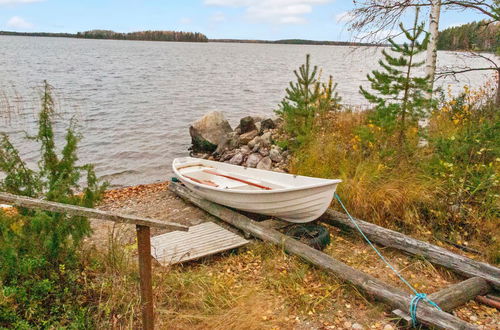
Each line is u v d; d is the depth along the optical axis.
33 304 3.42
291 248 5.12
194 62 78.94
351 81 36.59
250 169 7.69
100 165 12.08
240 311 3.88
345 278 4.38
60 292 3.72
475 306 4.07
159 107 22.42
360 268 4.96
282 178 7.01
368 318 3.90
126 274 4.23
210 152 13.20
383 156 6.78
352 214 6.21
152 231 6.50
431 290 4.43
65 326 3.34
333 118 10.77
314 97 8.79
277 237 5.42
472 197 5.91
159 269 4.83
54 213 3.87
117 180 10.78
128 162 12.44
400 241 5.20
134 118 19.00
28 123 16.98
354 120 10.47
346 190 6.44
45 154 4.46
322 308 4.09
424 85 6.60
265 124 12.98
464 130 7.16
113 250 4.41
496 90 9.78
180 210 7.57
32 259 3.73
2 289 3.40
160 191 9.06
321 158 7.91
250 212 6.72
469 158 6.21
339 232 6.09
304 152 8.72
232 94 29.05
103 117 19.06
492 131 6.36
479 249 5.26
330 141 8.38
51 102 4.56
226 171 8.23
